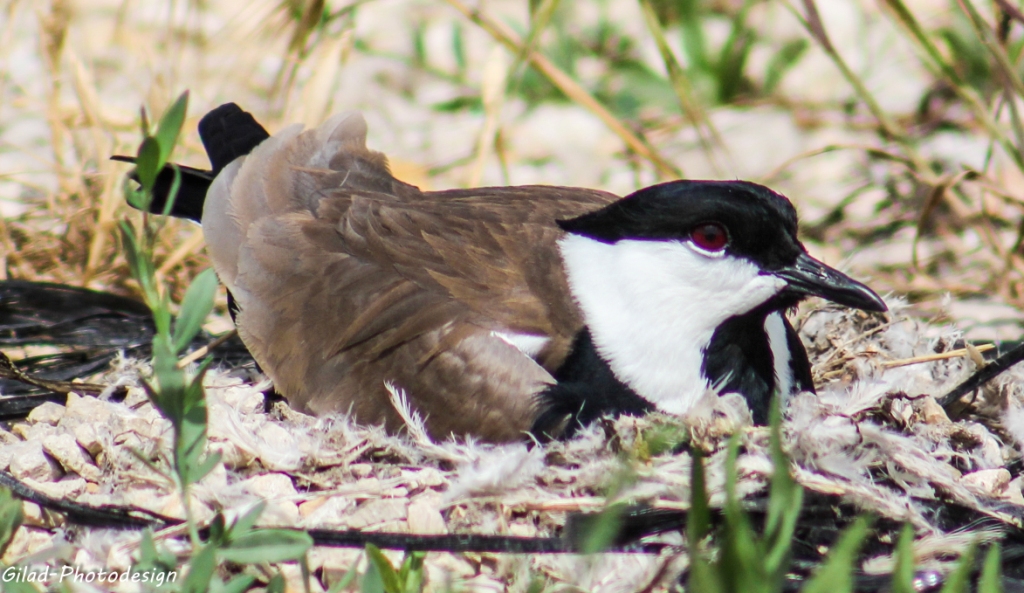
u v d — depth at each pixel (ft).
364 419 31.83
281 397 34.45
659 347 31.17
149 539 23.03
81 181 44.14
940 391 34.45
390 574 22.76
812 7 42.19
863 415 31.09
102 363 37.45
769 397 31.71
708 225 30.48
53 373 37.06
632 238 31.22
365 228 33.24
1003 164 51.03
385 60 60.39
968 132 54.19
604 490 27.04
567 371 31.32
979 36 41.22
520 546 25.05
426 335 31.42
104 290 42.65
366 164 36.24
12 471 29.30
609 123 46.85
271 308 33.63
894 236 49.34
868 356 34.42
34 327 38.32
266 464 29.01
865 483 27.12
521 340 31.35
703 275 30.73
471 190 36.35
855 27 60.64
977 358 33.50
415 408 31.30
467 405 30.63
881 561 26.13
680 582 25.57
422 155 54.03
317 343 32.83
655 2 61.72
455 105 57.98
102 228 42.50
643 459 26.91
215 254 34.94
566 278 32.01
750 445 27.63
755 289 30.91
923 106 56.29
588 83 59.47
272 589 23.32
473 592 25.55
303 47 46.21
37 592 22.89
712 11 63.16
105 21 57.77
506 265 32.12
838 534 26.73
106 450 29.73
